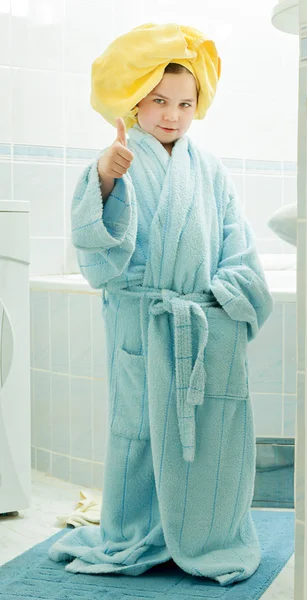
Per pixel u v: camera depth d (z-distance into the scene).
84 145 2.49
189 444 1.35
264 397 1.83
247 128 2.77
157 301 1.39
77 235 1.32
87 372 2.00
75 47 2.45
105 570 1.41
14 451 1.74
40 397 2.15
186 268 1.38
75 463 2.06
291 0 1.25
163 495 1.37
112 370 1.46
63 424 2.08
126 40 1.40
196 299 1.40
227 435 1.40
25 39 2.34
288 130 2.82
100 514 1.57
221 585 1.36
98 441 1.99
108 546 1.46
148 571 1.43
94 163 1.30
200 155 1.49
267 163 2.80
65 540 1.53
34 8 2.35
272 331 1.82
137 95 1.40
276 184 2.82
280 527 1.67
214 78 1.48
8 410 1.73
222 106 2.73
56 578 1.41
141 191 1.41
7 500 1.74
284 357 1.82
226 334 1.40
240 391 1.41
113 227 1.31
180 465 1.38
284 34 2.76
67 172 2.46
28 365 1.75
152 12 2.60
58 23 2.40
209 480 1.39
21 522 1.74
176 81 1.40
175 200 1.39
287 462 1.84
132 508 1.45
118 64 1.41
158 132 1.45
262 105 2.78
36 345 2.14
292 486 1.85
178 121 1.44
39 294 2.12
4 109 2.31
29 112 2.36
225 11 2.71
